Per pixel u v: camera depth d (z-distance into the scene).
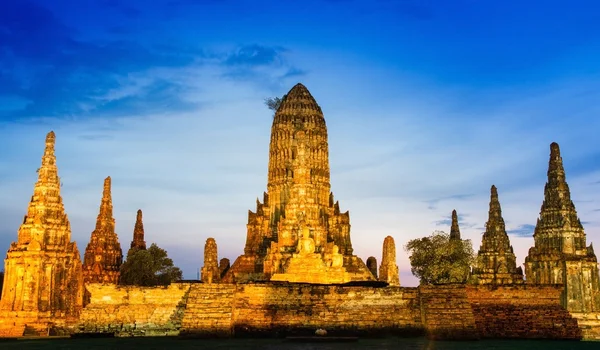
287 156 154.38
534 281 110.06
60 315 97.00
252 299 87.06
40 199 100.12
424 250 121.75
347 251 151.00
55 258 98.31
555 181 111.81
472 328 82.38
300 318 85.94
